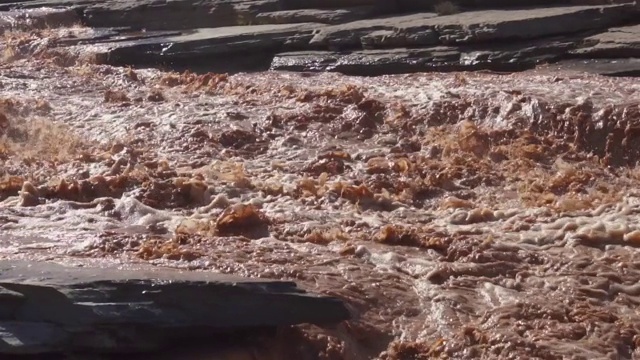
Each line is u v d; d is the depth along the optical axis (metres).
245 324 7.15
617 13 24.30
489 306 8.55
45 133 14.46
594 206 11.70
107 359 6.80
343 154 14.00
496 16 24.98
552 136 14.92
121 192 11.41
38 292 6.72
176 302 6.98
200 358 6.95
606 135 14.60
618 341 8.06
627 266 9.45
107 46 27.33
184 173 12.21
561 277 9.20
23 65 21.50
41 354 6.61
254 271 8.40
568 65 22.67
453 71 23.55
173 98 17.66
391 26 25.45
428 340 7.91
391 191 12.51
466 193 12.65
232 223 10.13
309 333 7.41
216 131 14.96
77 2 34.00
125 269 7.59
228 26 30.09
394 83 19.61
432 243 9.82
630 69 21.62
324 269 8.82
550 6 26.33
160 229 10.00
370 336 7.88
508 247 9.80
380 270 9.02
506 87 17.22
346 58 24.98
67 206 10.69
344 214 11.06
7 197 11.30
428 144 14.74
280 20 28.83
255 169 13.38
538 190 12.84
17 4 34.97
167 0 31.23
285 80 21.09
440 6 26.88
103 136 14.91
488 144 14.73
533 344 7.77
